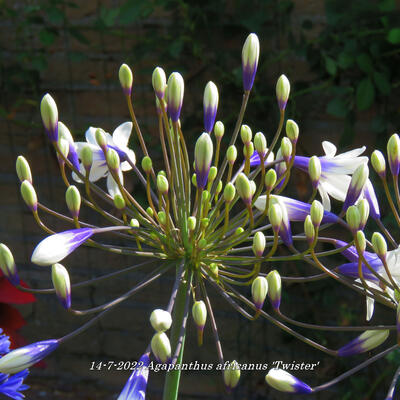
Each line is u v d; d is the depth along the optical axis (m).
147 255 0.32
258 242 0.28
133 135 0.74
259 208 0.32
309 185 0.70
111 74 0.76
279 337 0.79
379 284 0.29
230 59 0.71
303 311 0.77
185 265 0.32
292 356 0.79
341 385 0.77
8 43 0.78
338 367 0.77
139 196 0.74
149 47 0.72
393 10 0.63
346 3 0.65
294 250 0.29
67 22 0.75
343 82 0.69
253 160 0.37
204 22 0.69
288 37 0.67
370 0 0.65
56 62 0.77
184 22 0.70
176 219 0.32
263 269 0.74
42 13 0.76
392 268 0.29
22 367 0.26
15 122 0.79
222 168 0.34
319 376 0.78
